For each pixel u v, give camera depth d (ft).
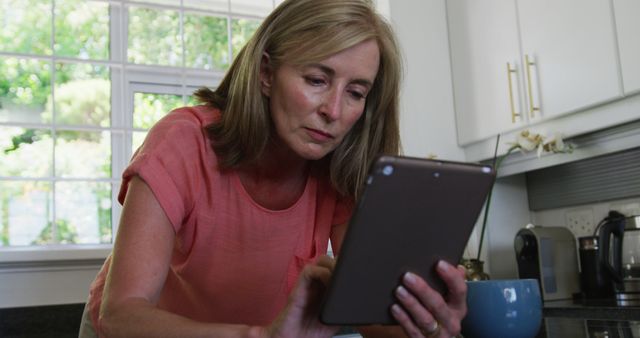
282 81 2.87
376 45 2.90
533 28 6.42
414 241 2.21
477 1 7.27
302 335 2.34
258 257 3.28
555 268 6.47
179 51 7.10
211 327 2.28
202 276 3.24
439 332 2.38
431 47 7.73
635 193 6.40
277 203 3.41
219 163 3.05
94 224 6.50
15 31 6.57
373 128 3.43
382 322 2.34
